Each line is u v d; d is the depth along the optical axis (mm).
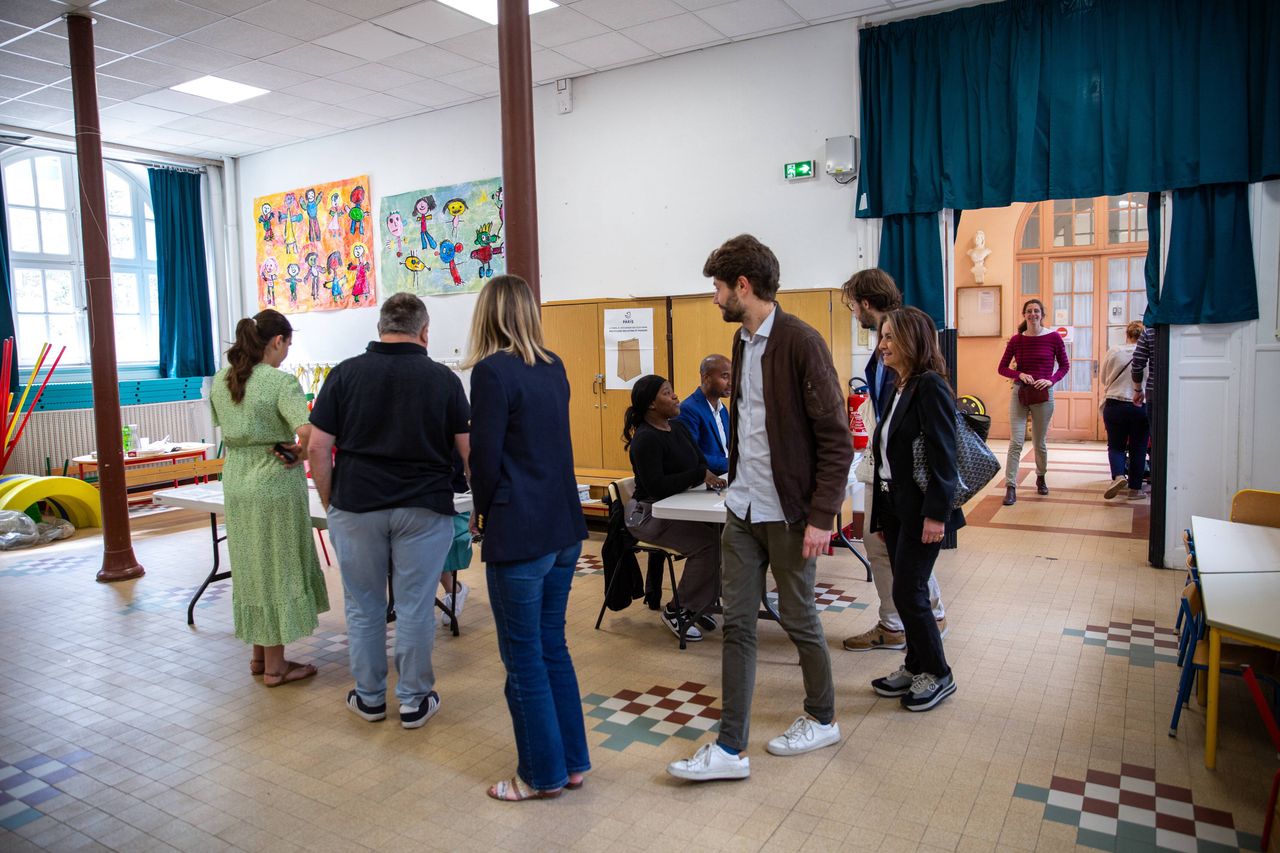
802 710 3182
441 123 7879
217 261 9602
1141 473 6730
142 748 3078
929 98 5523
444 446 3102
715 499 3707
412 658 3139
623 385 6121
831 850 2311
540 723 2537
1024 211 10234
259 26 5727
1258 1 4508
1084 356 10172
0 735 3215
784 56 6043
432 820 2529
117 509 5480
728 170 6363
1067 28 5055
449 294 8047
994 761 2752
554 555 2525
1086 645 3734
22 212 8516
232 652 4090
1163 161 4816
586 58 6520
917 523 2988
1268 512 3459
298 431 3402
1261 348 4641
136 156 8938
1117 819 2402
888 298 3594
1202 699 3074
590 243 7098
